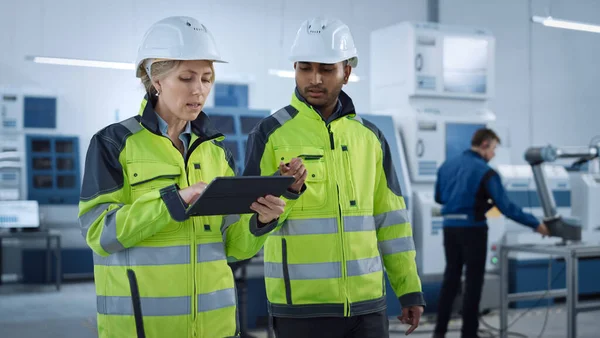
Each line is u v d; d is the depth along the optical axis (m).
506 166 7.04
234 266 2.75
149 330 1.65
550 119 10.63
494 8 10.92
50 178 8.96
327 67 2.30
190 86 1.66
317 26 2.31
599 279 7.24
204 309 1.69
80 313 6.75
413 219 6.43
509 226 7.04
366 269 2.29
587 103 10.23
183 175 1.73
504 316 5.02
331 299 2.24
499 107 10.84
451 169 5.31
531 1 10.69
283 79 10.56
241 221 1.77
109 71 9.76
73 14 9.62
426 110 6.56
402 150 6.47
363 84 10.72
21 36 9.41
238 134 6.22
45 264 8.81
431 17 10.83
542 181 4.96
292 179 1.61
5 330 5.95
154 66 1.67
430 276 6.37
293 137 2.32
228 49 10.24
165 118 1.76
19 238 8.30
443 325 5.34
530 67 10.76
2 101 8.88
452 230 5.26
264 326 5.72
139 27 9.90
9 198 8.72
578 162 5.09
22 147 8.90
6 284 8.80
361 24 10.72
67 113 9.38
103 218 1.62
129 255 1.66
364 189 2.34
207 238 1.72
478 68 6.75
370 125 2.46
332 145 2.32
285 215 1.97
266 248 2.35
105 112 9.70
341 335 2.27
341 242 2.26
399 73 6.64
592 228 7.23
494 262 6.70
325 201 2.28
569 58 10.42
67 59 8.12
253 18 10.39
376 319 2.31
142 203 1.58
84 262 9.02
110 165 1.67
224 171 1.86
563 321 6.16
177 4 10.08
